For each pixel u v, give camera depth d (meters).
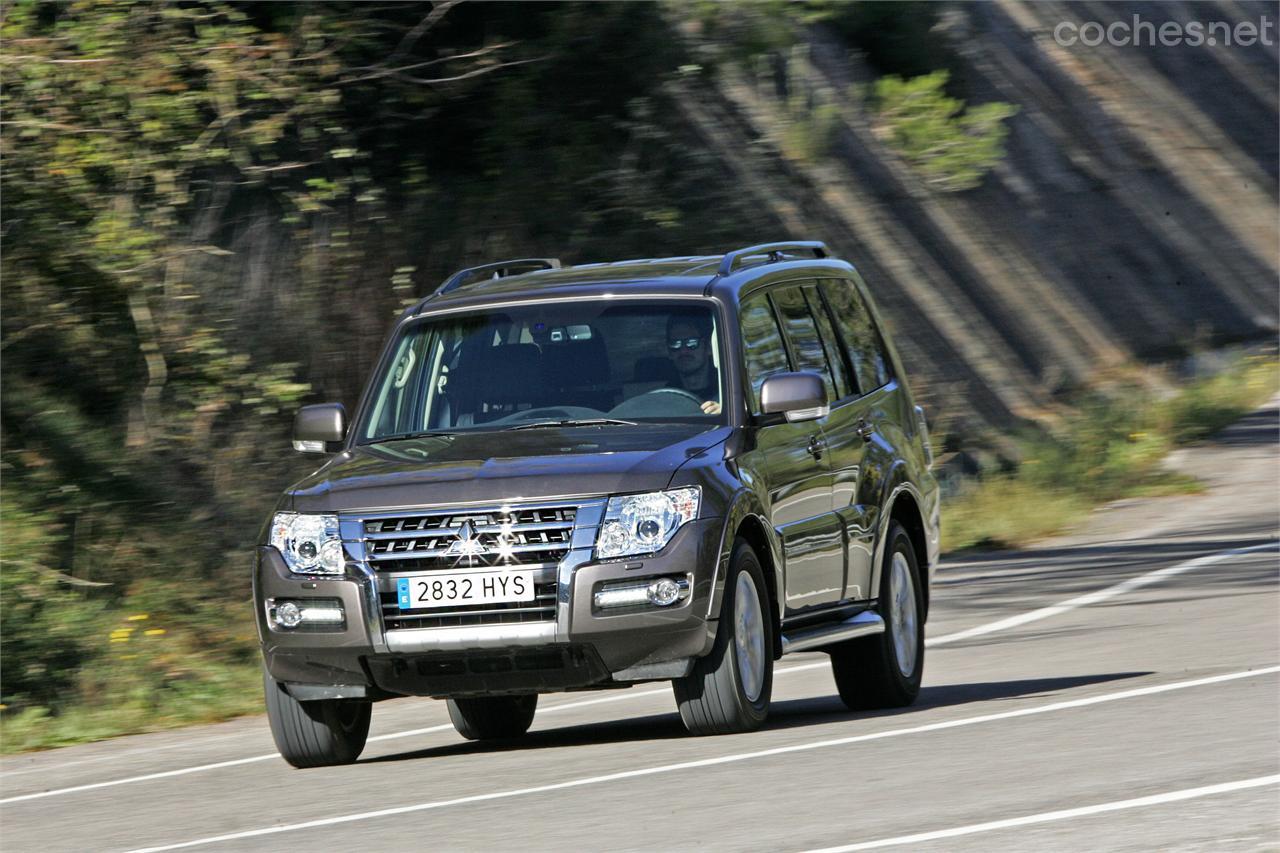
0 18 42.75
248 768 26.28
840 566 27.33
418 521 23.34
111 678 38.44
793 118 63.50
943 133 62.28
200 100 44.38
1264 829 16.23
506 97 56.84
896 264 96.12
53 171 43.00
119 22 42.56
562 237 59.38
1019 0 140.00
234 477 50.28
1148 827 16.69
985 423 89.50
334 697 23.84
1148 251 122.81
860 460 28.52
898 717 26.16
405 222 56.28
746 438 25.06
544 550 23.02
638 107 59.78
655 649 23.06
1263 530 55.59
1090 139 130.88
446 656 23.14
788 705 30.56
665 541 23.06
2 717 36.94
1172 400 91.12
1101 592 44.53
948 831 17.11
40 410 47.34
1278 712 23.56
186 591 45.34
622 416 25.38
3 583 39.84
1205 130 139.00
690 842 17.44
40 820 23.02
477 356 26.52
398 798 21.62
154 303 46.78
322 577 23.52
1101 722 23.86
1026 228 115.88
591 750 24.53
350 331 54.50
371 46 50.59
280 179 52.50
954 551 58.69
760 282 27.70
